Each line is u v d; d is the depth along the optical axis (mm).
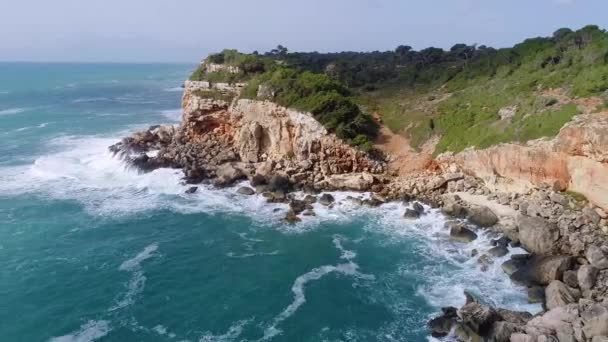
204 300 35594
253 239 46312
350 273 39344
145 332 31641
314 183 58188
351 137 60688
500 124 53375
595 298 30750
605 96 45469
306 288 37188
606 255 35094
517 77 68000
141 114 123625
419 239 44969
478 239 43531
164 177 63406
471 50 126188
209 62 88312
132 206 55062
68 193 59125
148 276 39062
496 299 34156
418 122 66750
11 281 37875
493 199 48562
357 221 49438
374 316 33188
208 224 49969
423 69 107875
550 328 27172
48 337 30969
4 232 47375
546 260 35844
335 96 64062
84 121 110375
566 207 42500
